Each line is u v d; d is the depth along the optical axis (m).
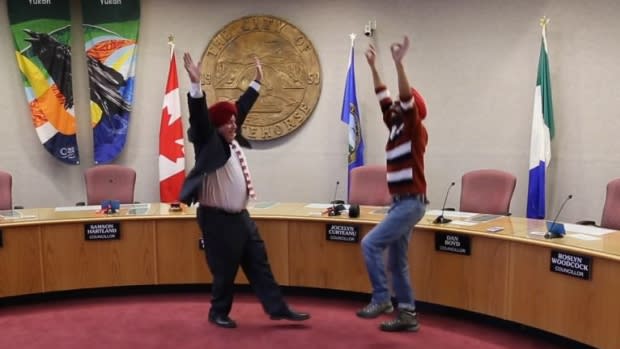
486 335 3.15
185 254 3.83
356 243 3.61
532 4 4.63
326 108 5.34
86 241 3.72
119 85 5.30
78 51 5.31
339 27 5.23
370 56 3.07
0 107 5.18
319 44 5.29
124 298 3.84
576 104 4.54
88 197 4.56
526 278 3.00
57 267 3.67
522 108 4.75
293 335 3.13
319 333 3.16
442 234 3.32
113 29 5.26
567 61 4.54
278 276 3.79
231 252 3.14
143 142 5.47
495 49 4.80
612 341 2.64
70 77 5.25
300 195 5.48
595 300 2.71
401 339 3.08
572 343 2.98
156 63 5.40
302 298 3.83
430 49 5.02
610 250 2.71
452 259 3.31
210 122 2.93
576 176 4.59
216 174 3.04
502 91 4.81
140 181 5.51
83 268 3.72
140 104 5.43
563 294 2.84
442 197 5.13
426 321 3.37
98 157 5.33
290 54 5.30
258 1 5.32
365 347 2.96
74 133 5.29
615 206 3.66
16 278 3.58
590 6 4.41
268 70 5.33
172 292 3.97
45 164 5.33
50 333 3.17
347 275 3.66
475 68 4.89
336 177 5.38
